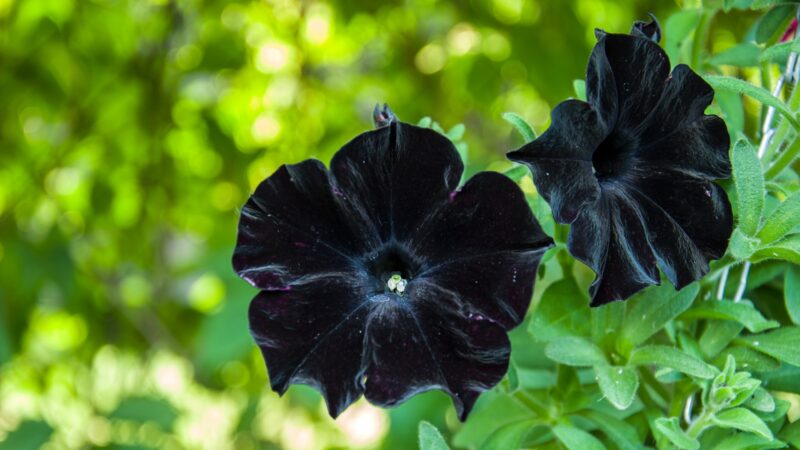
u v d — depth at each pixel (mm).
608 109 385
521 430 449
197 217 960
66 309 912
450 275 387
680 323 442
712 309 426
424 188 384
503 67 888
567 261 439
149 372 932
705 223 400
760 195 404
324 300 388
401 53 932
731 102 478
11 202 869
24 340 894
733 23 588
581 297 434
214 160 942
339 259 391
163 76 895
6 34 862
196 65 903
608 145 401
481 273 382
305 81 944
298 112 943
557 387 451
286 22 927
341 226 389
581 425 475
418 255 391
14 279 854
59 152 885
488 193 379
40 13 865
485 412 505
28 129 904
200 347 708
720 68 495
